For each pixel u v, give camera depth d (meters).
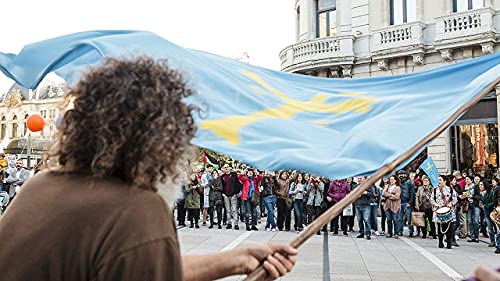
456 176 14.33
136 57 1.63
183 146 1.54
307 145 2.36
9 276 1.36
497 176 14.57
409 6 19.78
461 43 17.84
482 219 14.09
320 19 22.75
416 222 13.80
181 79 1.61
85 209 1.36
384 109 2.62
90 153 1.45
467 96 2.51
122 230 1.31
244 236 13.37
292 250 2.09
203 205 16.34
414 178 15.74
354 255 10.41
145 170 1.41
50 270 1.33
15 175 13.06
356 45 20.80
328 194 14.48
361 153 2.34
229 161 21.25
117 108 1.43
